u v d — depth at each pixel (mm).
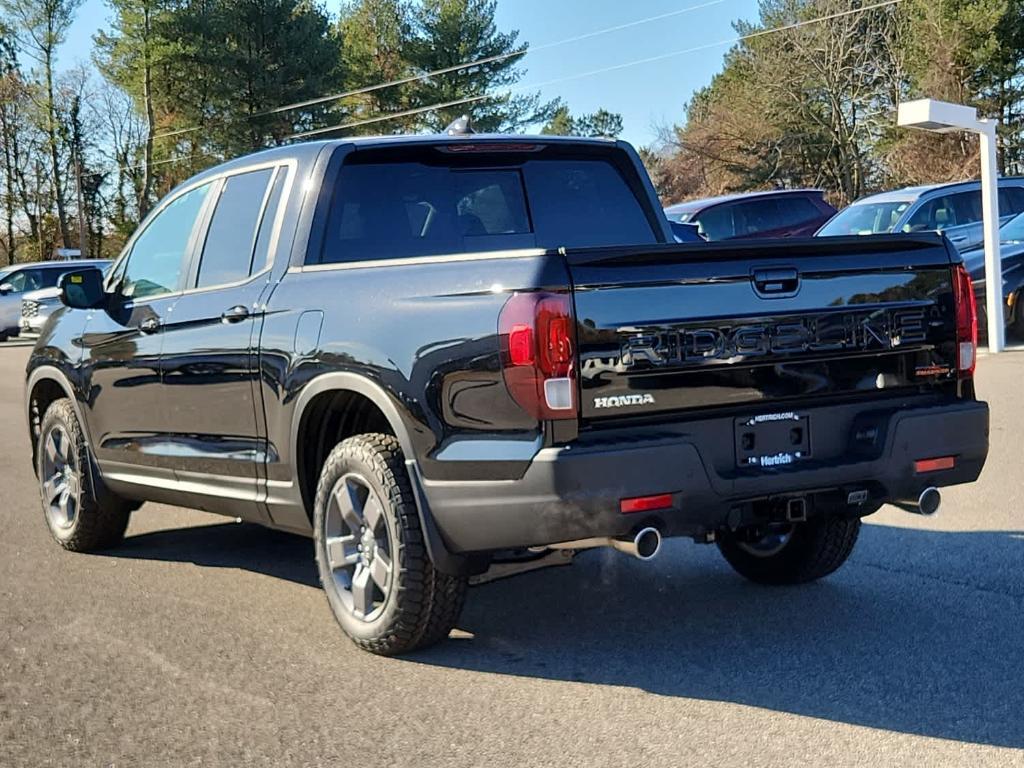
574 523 4023
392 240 5395
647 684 4359
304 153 5402
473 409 4188
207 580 6043
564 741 3836
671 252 4199
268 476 5188
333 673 4559
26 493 8680
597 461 4000
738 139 58844
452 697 4270
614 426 4156
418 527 4449
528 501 4051
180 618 5344
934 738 3771
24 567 6375
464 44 61688
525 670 4559
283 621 5273
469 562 4430
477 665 4629
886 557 6129
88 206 74312
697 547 6590
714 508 4250
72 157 72062
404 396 4387
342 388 4664
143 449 6023
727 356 4297
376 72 64250
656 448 4082
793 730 3869
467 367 4191
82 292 6129
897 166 51438
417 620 4535
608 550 6570
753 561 5754
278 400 5004
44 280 28828
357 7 68500
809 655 4633
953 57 49594
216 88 57812
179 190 6168
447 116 61562
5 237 76312
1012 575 5688
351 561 4773
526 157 5832
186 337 5598
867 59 55344
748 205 19266
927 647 4676
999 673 4352
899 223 16641
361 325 4594
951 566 5898
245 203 5605
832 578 5773
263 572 6219
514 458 4070
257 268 5348
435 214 5539
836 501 4547
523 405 4059
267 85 57156
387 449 4551
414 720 4055
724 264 4312
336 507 4789
